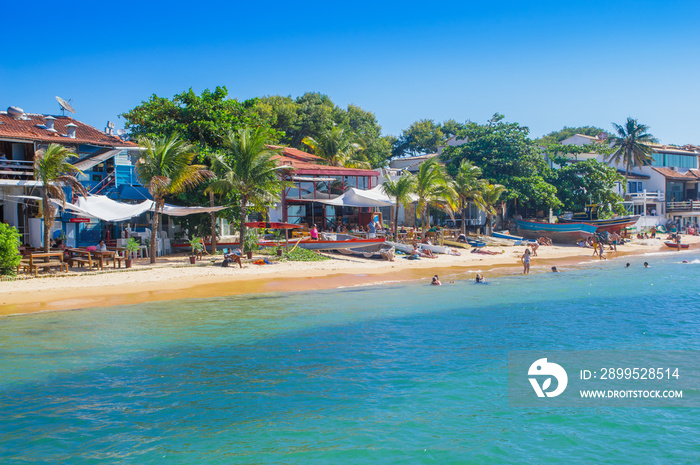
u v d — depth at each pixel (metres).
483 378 13.05
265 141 31.28
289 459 9.16
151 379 12.77
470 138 60.69
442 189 42.88
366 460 9.14
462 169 49.53
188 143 33.06
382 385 12.52
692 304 22.38
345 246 36.03
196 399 11.62
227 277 27.12
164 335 16.44
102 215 27.56
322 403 11.48
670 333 17.47
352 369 13.60
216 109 37.41
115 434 10.02
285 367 13.70
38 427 10.28
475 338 16.64
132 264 29.11
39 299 21.03
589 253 46.41
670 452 9.51
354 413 11.00
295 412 11.03
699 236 69.38
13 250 24.06
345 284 26.47
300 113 70.31
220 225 37.97
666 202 75.00
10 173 27.95
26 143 30.28
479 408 11.31
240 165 30.66
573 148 64.38
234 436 9.98
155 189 27.44
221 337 16.31
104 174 33.72
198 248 31.72
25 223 30.20
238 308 20.45
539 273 32.41
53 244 29.31
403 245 38.59
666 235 67.56
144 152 28.56
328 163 55.72
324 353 14.89
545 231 53.69
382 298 22.98
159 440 9.81
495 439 9.94
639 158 71.25
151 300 21.58
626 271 33.94
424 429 10.30
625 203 69.94
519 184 54.44
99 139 34.44
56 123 35.66
